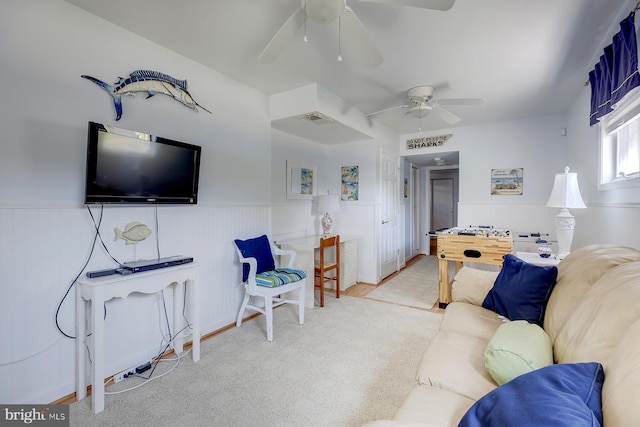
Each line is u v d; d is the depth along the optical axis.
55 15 1.75
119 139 1.91
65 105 1.79
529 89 3.12
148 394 1.84
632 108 2.02
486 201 4.47
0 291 1.58
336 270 3.75
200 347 2.44
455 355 1.38
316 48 2.29
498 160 4.39
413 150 5.09
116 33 2.02
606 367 0.82
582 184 3.17
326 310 3.29
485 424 0.78
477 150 4.54
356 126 3.70
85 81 1.88
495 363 1.14
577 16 1.91
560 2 1.78
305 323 2.93
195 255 2.56
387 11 1.86
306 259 3.40
